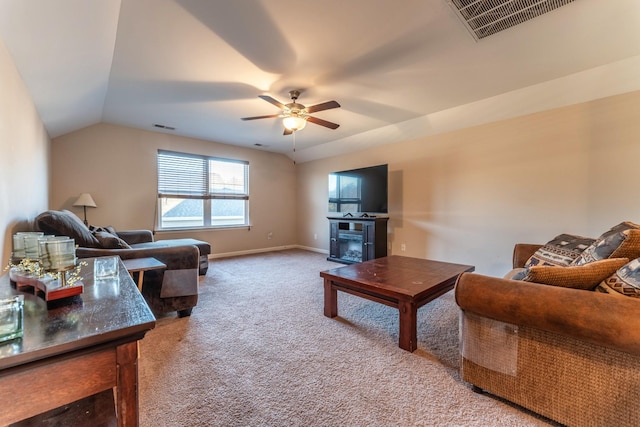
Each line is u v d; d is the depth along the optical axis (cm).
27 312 84
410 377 161
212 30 199
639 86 259
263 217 612
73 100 283
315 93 307
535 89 294
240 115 383
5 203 167
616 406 108
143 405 137
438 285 214
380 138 470
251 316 251
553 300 115
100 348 72
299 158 647
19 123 196
